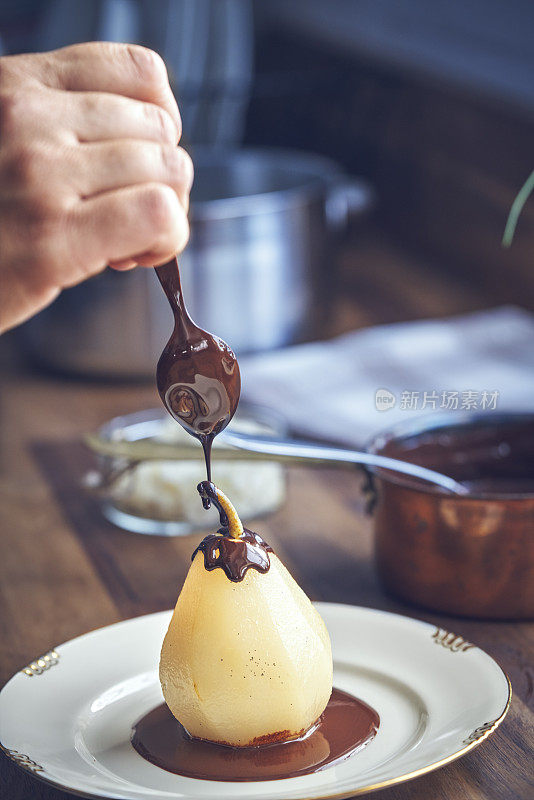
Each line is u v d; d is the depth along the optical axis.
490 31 1.90
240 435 0.95
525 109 1.74
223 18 2.00
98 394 1.48
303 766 0.77
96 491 1.17
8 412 1.43
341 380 1.40
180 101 1.90
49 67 0.76
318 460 0.96
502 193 1.83
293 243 1.50
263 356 1.52
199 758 0.78
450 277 1.98
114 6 1.92
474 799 0.77
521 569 0.91
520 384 1.34
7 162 0.74
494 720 0.77
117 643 0.87
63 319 1.50
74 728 0.81
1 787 0.81
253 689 0.78
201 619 0.78
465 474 1.01
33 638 0.95
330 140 2.47
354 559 1.03
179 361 0.78
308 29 2.58
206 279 1.45
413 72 2.09
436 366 1.43
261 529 1.08
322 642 0.80
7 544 1.08
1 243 0.74
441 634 0.85
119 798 0.73
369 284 1.94
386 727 0.80
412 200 2.14
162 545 1.07
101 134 0.75
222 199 1.70
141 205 0.74
